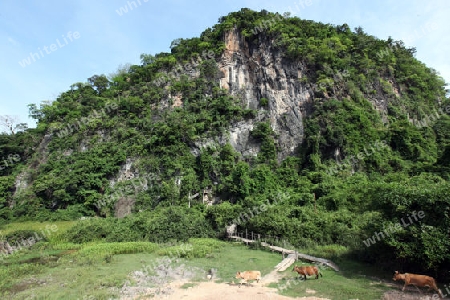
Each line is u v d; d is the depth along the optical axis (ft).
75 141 160.56
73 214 133.80
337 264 57.72
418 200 46.80
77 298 40.73
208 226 100.68
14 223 131.75
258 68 168.25
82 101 187.93
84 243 87.56
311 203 104.06
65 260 65.51
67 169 147.43
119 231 93.09
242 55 175.73
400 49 205.77
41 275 54.34
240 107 153.99
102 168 143.64
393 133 142.51
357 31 207.10
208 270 54.80
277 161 140.46
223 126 146.20
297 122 147.54
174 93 167.02
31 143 179.42
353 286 43.83
